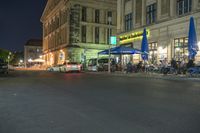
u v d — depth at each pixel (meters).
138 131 4.99
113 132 4.93
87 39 57.31
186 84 15.34
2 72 32.94
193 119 5.99
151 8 33.97
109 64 31.92
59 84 15.62
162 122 5.71
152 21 33.75
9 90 12.46
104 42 59.25
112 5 60.22
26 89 12.89
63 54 58.84
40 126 5.46
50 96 10.14
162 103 8.25
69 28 55.50
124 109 7.29
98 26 58.62
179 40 28.59
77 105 8.02
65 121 5.89
